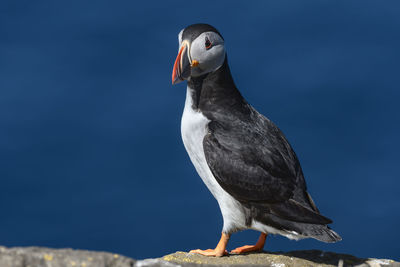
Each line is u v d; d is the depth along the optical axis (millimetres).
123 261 4785
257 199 7160
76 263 4645
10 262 4562
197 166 7707
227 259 7262
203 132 7453
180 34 7648
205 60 7367
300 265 7000
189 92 7633
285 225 7094
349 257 7277
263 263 7098
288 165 7430
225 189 7273
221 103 7543
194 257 7324
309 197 7496
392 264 7004
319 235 6879
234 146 7266
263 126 7699
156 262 4957
